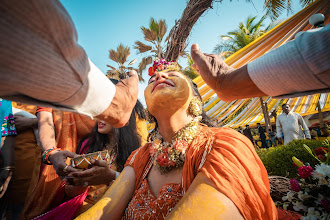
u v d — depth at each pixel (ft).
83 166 5.00
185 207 2.39
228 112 39.96
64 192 6.03
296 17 18.37
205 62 2.71
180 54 9.37
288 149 9.08
